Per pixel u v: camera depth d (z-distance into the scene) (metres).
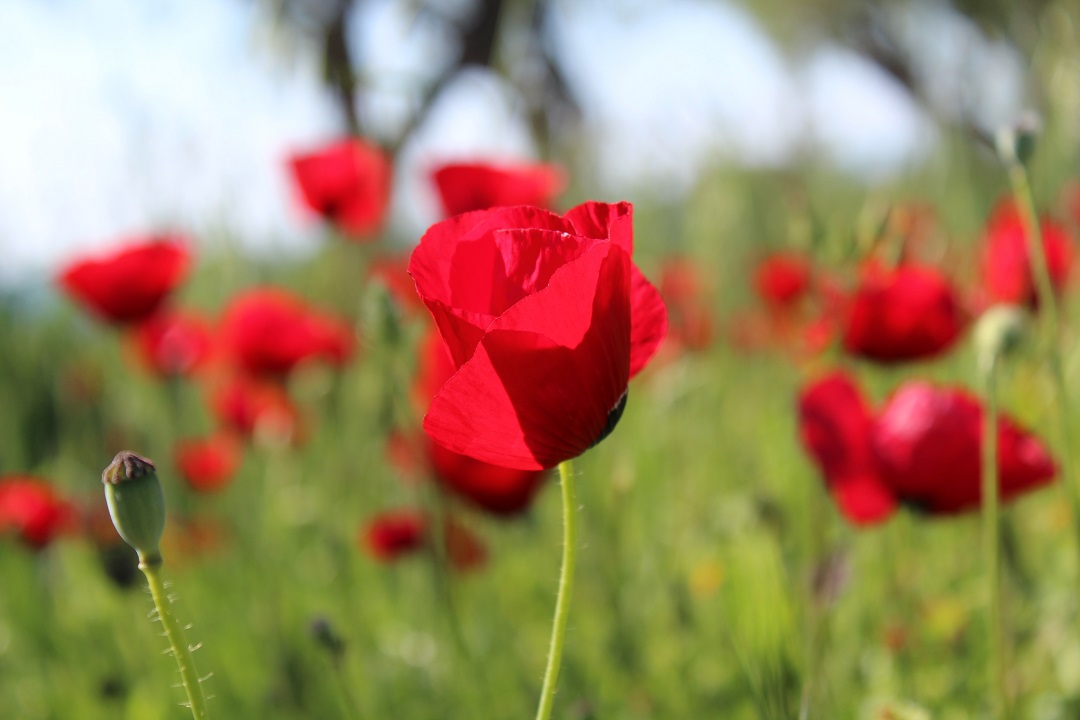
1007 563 1.04
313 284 1.39
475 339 0.71
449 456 1.08
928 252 1.23
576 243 0.73
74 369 1.48
